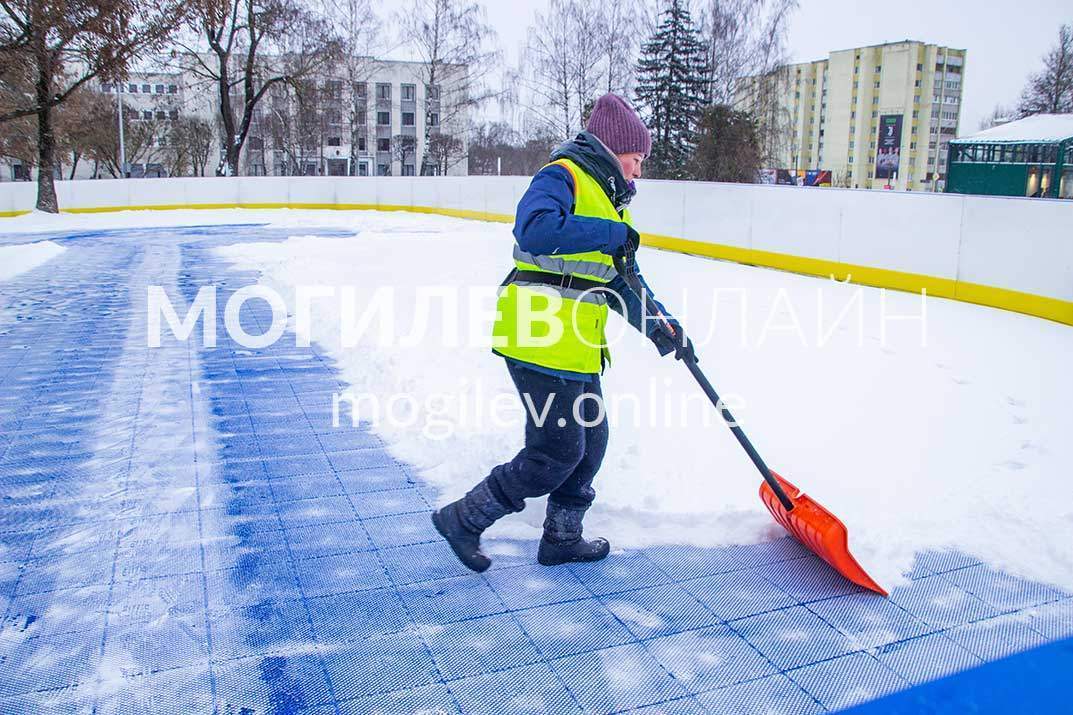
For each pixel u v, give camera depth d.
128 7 16.09
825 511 2.56
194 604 2.35
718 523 2.90
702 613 2.36
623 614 2.34
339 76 31.61
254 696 1.95
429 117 34.56
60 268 9.62
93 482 3.22
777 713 1.93
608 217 2.30
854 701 1.98
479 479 3.24
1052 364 5.37
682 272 9.69
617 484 3.14
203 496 3.10
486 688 2.00
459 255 10.58
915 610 2.39
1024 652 2.19
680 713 1.93
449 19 33.19
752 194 10.23
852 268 8.95
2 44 14.62
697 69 29.59
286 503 3.05
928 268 8.12
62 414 4.08
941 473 3.38
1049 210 6.98
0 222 17.50
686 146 30.47
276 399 4.34
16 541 2.71
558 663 2.11
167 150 49.50
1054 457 3.60
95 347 5.54
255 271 9.32
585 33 29.88
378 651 2.14
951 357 5.52
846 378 4.88
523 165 37.53
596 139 2.32
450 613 2.33
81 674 2.02
